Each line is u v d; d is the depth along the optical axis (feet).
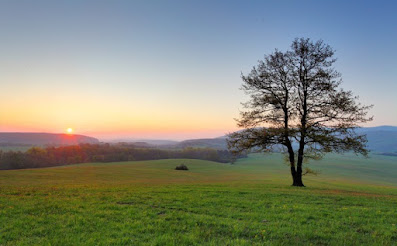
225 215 36.63
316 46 84.23
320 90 81.97
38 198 47.93
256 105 89.30
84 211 36.99
